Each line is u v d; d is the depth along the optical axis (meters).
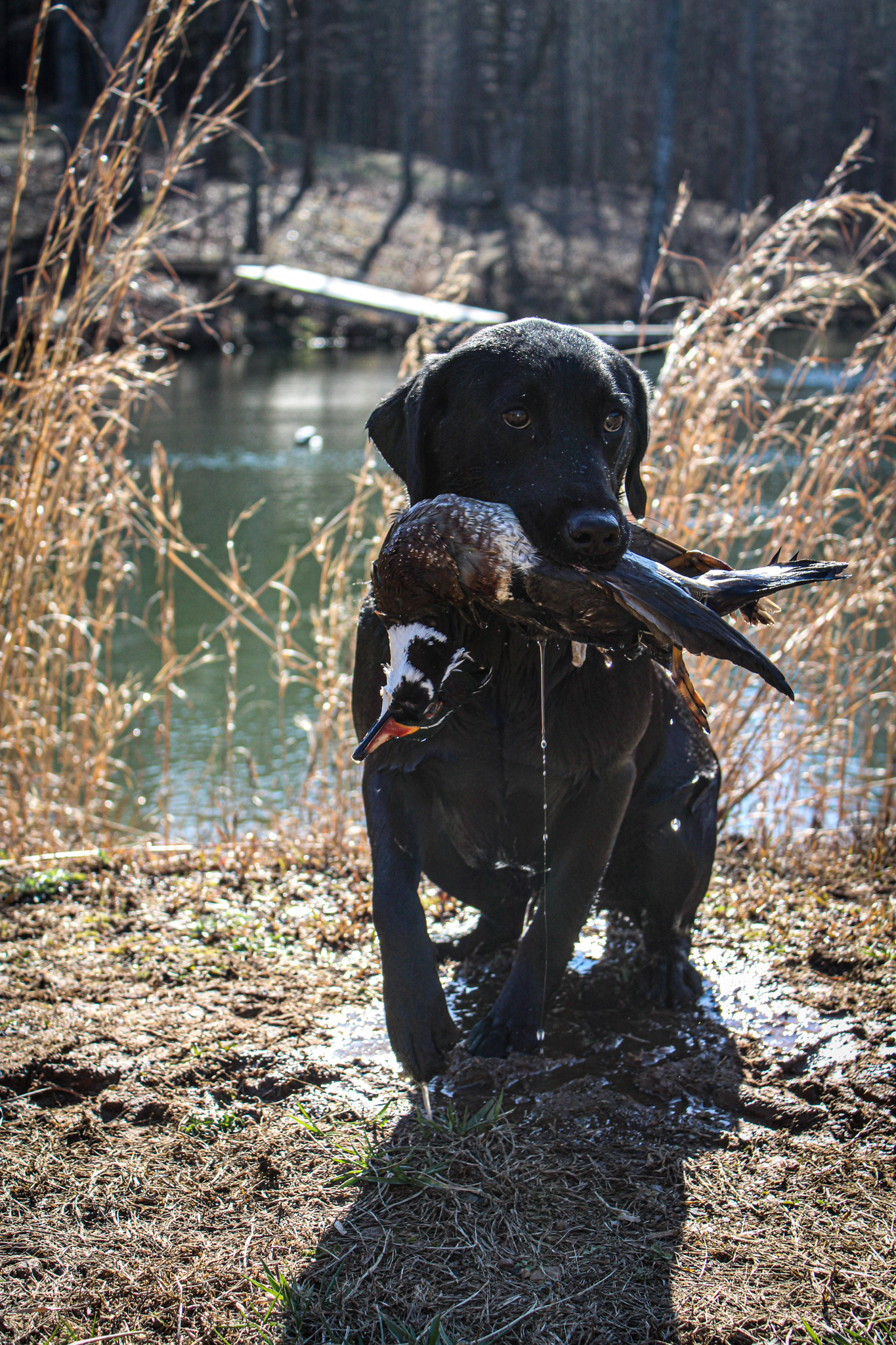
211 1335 2.50
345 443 18.48
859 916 4.77
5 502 5.62
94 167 5.66
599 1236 2.79
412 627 3.06
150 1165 3.08
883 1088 3.43
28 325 5.62
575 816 3.66
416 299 28.20
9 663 5.75
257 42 32.94
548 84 64.81
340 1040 3.71
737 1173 3.05
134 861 5.39
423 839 3.59
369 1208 2.90
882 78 66.44
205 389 25.50
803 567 3.08
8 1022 3.78
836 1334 2.48
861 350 6.07
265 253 38.97
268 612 10.38
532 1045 3.59
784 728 6.32
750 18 49.22
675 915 4.14
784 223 6.00
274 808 6.80
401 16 62.78
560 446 3.10
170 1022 3.79
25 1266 2.70
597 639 2.97
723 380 5.94
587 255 47.50
